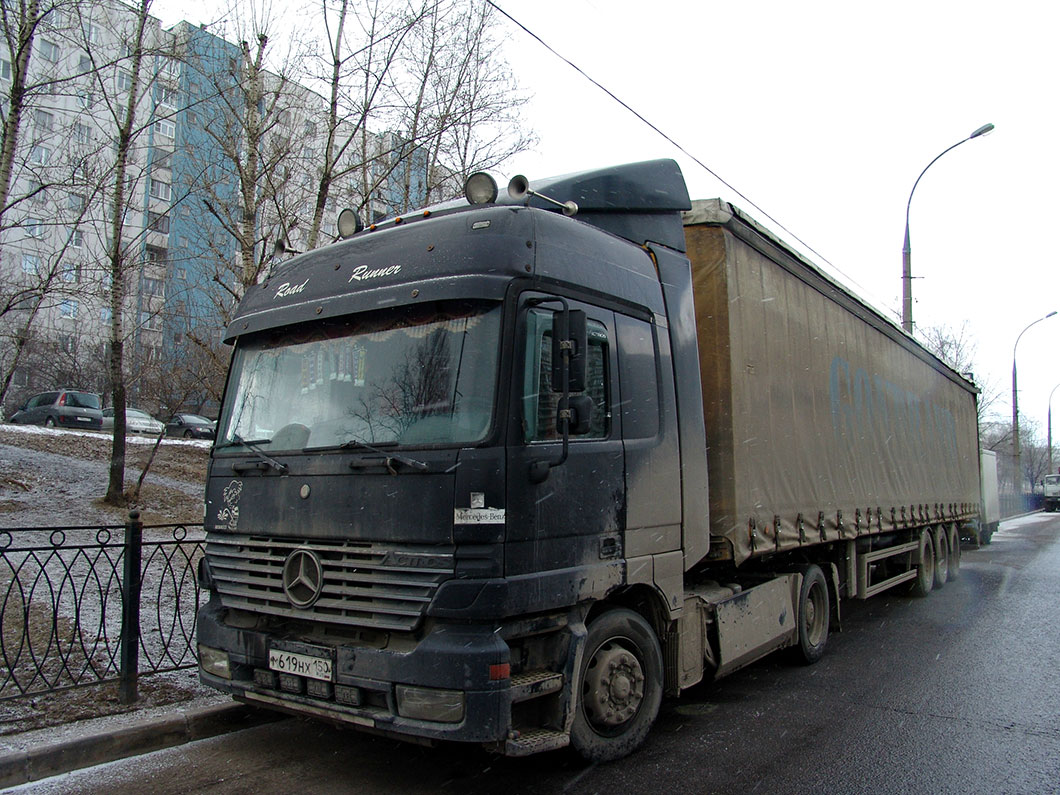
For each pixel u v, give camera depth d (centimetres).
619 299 490
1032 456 7681
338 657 392
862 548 945
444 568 374
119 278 1174
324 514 412
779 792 431
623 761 472
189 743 489
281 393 464
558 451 418
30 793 405
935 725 555
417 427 399
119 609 701
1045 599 1180
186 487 1459
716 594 584
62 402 2795
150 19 1106
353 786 427
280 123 1218
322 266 484
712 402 603
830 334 848
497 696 367
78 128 1116
